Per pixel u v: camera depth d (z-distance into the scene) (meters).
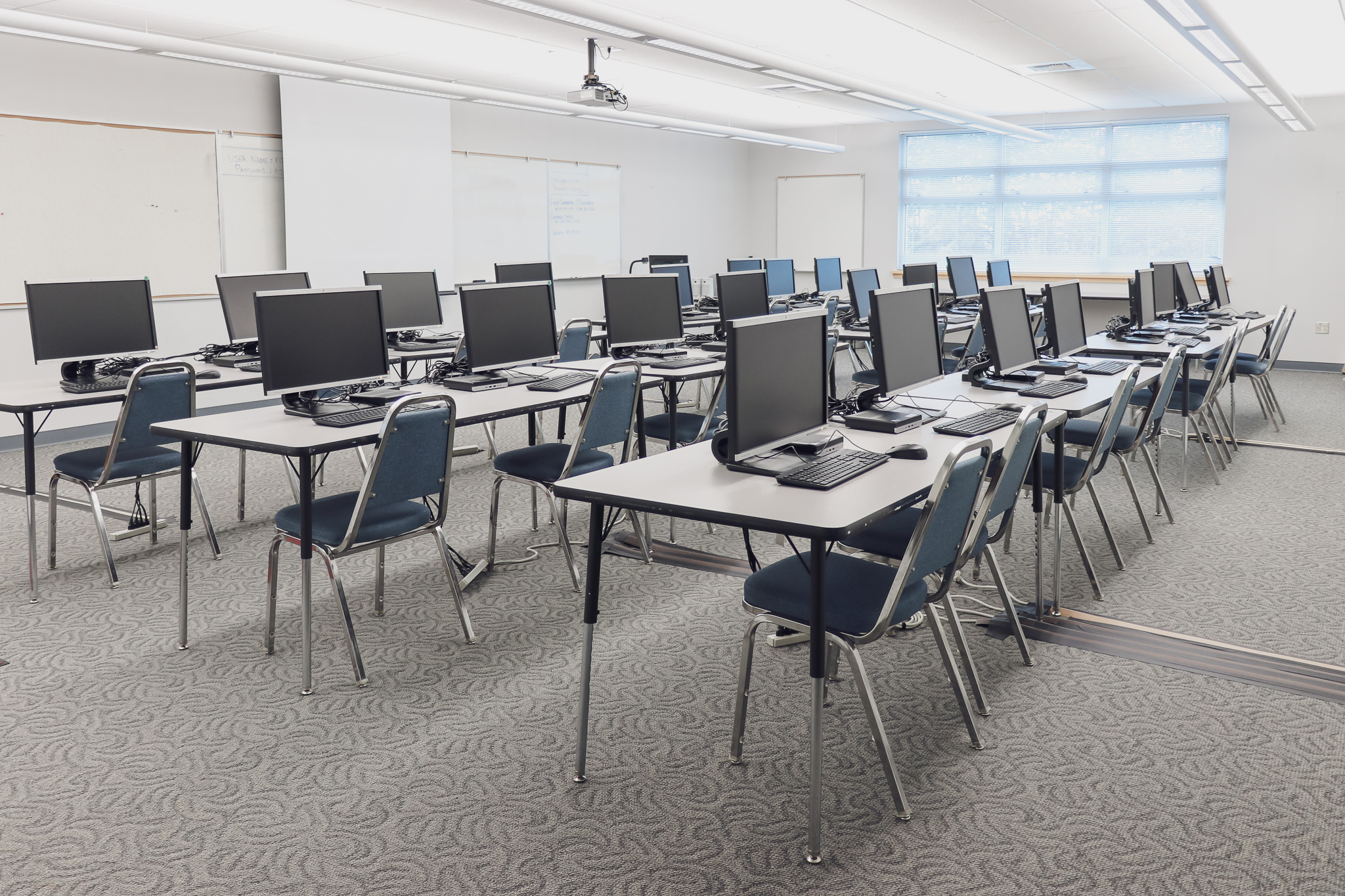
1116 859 1.99
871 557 3.25
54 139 6.24
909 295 3.25
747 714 2.65
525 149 9.66
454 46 7.02
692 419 4.59
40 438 6.48
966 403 3.53
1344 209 9.59
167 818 2.16
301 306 3.28
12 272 6.12
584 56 7.46
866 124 11.83
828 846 2.05
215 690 2.81
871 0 5.97
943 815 2.16
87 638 3.19
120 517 4.33
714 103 10.01
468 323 3.98
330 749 2.47
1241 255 10.10
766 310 5.40
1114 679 2.86
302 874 1.96
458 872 1.97
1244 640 3.14
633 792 2.27
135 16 6.05
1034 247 11.16
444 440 2.96
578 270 10.43
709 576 3.82
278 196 7.54
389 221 8.24
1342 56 7.69
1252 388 8.76
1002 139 11.14
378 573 3.40
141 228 6.73
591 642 2.28
